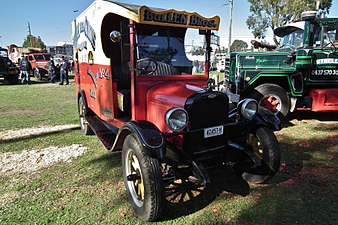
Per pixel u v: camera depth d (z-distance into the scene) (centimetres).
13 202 325
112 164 430
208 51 409
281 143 514
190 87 335
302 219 283
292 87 641
